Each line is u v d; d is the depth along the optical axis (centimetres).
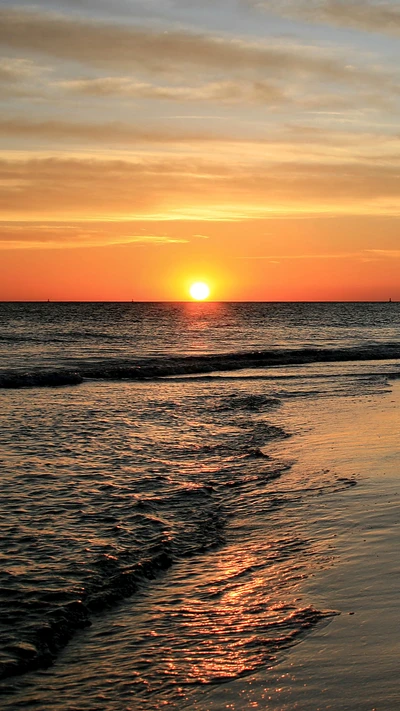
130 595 654
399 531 830
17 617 592
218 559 746
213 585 677
